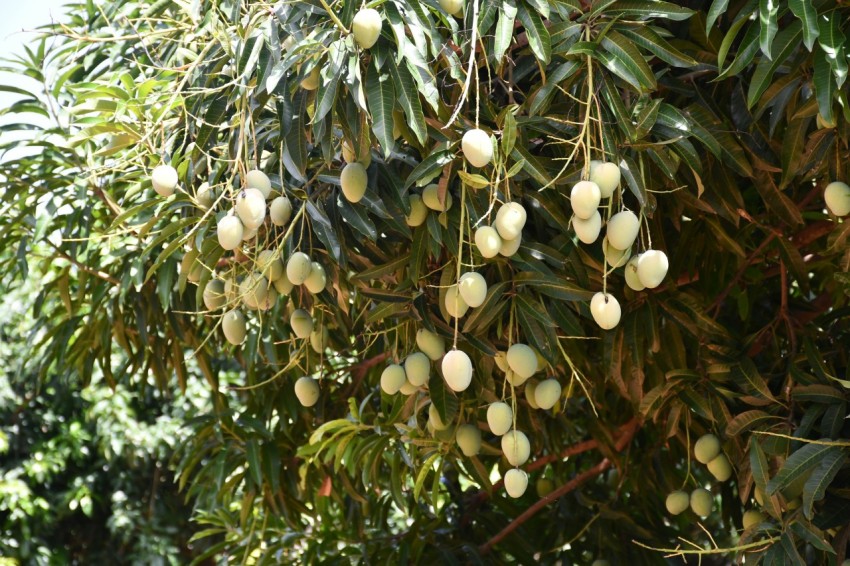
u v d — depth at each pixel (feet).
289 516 9.53
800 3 4.57
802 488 5.66
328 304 6.41
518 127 5.18
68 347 10.15
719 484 10.19
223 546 10.23
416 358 5.81
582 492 9.37
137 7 8.31
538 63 5.12
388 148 4.61
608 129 5.04
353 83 4.60
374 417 8.13
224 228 5.03
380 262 6.37
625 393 7.23
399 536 9.08
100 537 22.00
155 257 8.21
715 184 6.40
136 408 21.29
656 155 5.13
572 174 5.06
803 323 8.07
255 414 9.18
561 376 7.81
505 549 8.96
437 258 5.63
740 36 6.02
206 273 6.30
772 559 5.47
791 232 8.05
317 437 7.43
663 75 6.09
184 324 9.00
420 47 4.67
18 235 8.91
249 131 5.92
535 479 10.08
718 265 8.18
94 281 8.91
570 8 5.09
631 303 6.88
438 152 5.01
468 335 5.71
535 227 6.21
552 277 5.50
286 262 5.94
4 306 20.68
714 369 6.47
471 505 9.47
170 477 21.83
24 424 21.50
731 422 6.10
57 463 21.12
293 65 5.03
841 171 5.63
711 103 6.07
